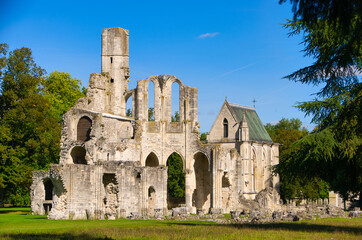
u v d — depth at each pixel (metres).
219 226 47.47
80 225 50.88
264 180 109.06
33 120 76.88
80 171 63.72
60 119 96.69
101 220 60.72
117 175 64.88
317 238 35.75
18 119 75.75
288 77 42.62
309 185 102.88
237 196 86.38
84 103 81.12
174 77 87.69
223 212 79.19
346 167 46.09
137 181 67.31
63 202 62.88
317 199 108.94
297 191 106.06
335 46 38.06
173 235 37.38
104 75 87.44
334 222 54.59
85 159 72.19
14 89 78.88
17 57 80.19
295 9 22.47
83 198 63.59
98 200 64.56
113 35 89.62
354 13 21.77
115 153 74.50
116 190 64.88
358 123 39.53
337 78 40.53
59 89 103.31
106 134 79.25
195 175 87.38
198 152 84.75
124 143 76.50
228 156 86.12
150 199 70.31
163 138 86.38
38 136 77.56
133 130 83.88
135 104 87.38
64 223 54.50
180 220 60.31
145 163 86.88
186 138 85.75
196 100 86.88
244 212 74.69
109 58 89.56
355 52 33.12
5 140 75.44
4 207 92.50
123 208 64.69
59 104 98.06
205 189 88.69
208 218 63.31
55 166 63.09
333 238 35.81
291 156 48.84
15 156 74.31
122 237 36.88
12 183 74.69
